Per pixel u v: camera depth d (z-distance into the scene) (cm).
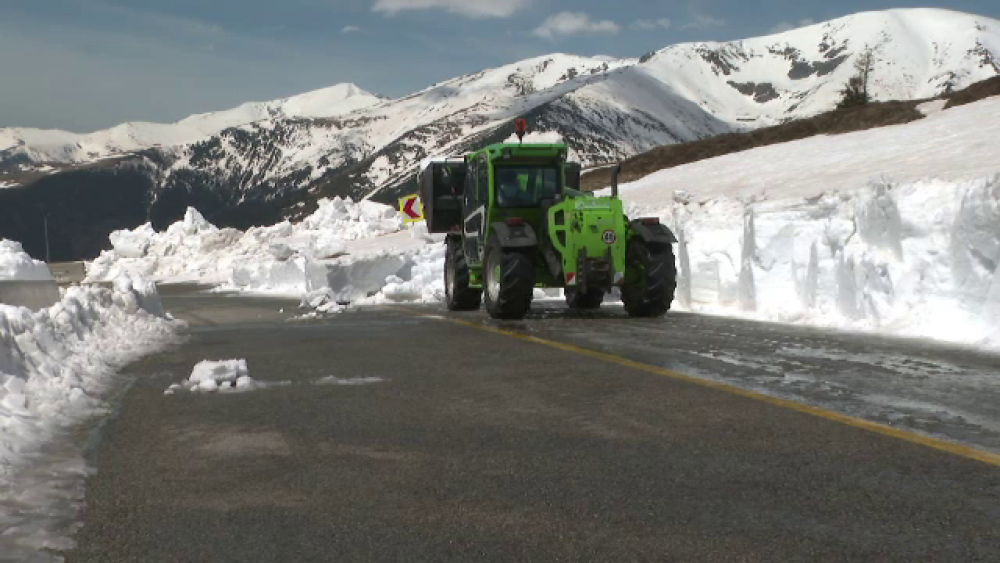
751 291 1140
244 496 343
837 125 4572
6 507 327
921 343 784
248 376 656
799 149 3728
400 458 399
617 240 1090
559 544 283
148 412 527
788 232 1116
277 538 294
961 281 840
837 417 468
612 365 680
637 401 527
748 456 390
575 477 361
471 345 838
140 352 845
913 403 505
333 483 359
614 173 1141
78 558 278
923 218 898
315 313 1324
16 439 425
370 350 816
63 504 334
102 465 397
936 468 364
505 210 1172
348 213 4159
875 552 270
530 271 1100
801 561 264
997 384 567
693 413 488
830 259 1029
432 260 1977
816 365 661
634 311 1136
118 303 1101
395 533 296
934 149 2747
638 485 348
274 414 509
